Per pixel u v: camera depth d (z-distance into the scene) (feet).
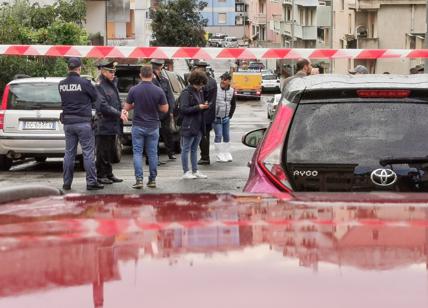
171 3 216.74
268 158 16.63
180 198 8.95
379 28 196.85
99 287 4.98
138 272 5.28
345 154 16.24
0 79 77.61
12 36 83.82
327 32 246.27
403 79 17.52
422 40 184.96
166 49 54.60
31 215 7.41
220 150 52.13
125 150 61.00
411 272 5.23
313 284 5.02
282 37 314.55
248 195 9.57
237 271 5.30
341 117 16.62
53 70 80.23
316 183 16.25
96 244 6.03
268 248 5.89
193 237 6.30
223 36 422.41
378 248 5.86
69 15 96.89
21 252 5.78
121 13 153.28
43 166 50.34
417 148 16.17
